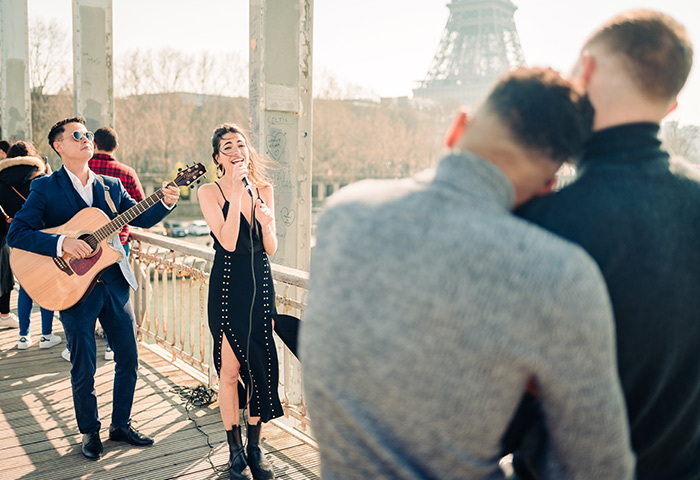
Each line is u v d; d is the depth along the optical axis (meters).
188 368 4.57
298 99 4.45
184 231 39.41
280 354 4.06
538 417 1.00
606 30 1.10
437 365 0.87
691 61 1.08
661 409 1.05
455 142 1.07
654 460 1.08
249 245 2.78
